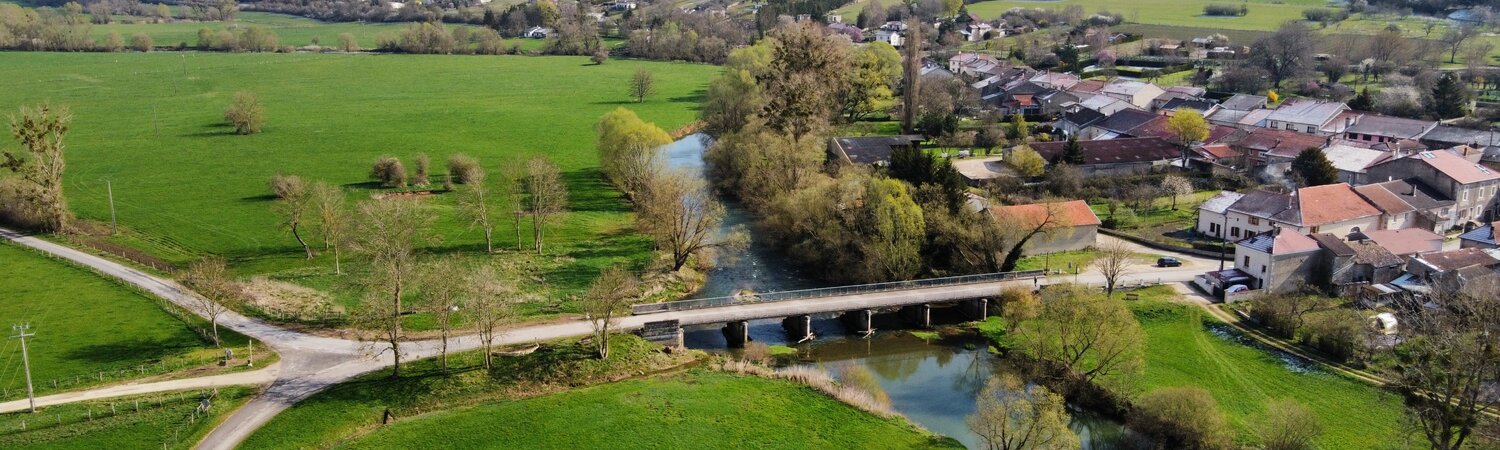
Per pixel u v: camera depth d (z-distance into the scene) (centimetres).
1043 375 9562
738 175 17100
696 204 14050
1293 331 10344
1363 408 8731
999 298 11694
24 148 18900
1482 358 7775
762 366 10200
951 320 11875
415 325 10550
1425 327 8912
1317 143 18250
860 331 11494
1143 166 18212
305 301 11200
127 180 17325
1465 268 11381
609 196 16975
